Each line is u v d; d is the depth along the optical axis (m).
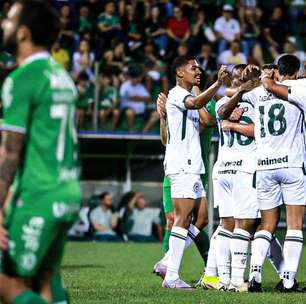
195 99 24.19
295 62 24.53
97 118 52.56
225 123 25.08
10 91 13.48
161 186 54.66
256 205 24.81
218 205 25.75
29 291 13.49
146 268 34.16
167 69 53.53
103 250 44.34
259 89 24.66
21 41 13.82
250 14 60.81
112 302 21.70
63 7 56.25
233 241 24.89
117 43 55.38
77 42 55.72
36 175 13.49
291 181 24.14
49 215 13.45
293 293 23.94
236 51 57.50
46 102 13.55
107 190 54.81
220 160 25.52
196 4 60.00
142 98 52.81
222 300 21.89
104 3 58.66
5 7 53.75
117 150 54.56
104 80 52.81
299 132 24.16
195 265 36.62
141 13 57.78
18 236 13.40
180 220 25.14
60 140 13.66
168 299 22.22
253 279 24.16
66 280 28.34
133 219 52.06
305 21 62.44
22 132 13.41
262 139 24.34
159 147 54.59
